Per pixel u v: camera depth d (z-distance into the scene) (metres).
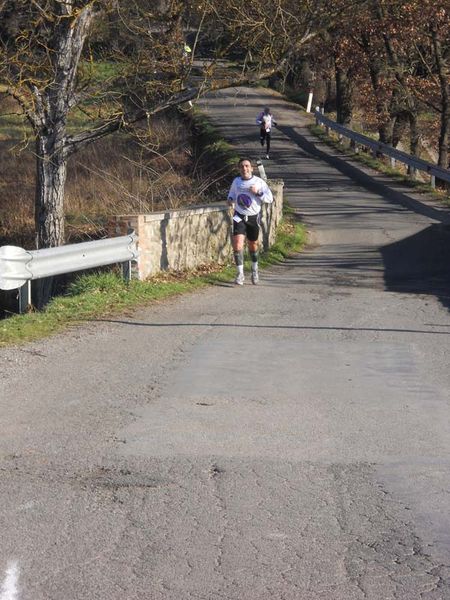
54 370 10.41
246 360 11.14
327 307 15.64
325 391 9.66
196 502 6.32
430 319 14.55
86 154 41.16
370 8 31.08
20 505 6.22
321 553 5.50
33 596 4.91
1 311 20.97
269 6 21.77
